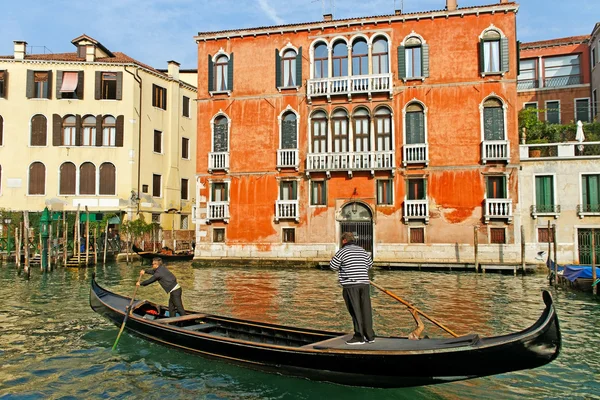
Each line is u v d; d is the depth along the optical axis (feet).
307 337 25.12
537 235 64.69
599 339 29.37
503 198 64.59
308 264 69.36
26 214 60.59
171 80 101.86
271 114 73.00
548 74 93.81
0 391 22.20
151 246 89.86
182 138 105.50
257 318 35.42
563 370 24.03
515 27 66.08
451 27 67.67
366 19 69.77
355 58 71.20
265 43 73.82
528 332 18.47
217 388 22.38
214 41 75.51
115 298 35.22
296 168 71.31
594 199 63.77
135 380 23.45
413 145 66.69
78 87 91.61
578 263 63.26
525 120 78.74
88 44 92.73
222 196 74.79
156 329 28.12
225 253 73.10
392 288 49.37
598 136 74.28
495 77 65.98
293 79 73.00
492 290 47.80
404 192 67.62
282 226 71.41
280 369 22.85
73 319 35.68
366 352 20.29
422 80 67.87
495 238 64.80
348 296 22.00
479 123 65.98
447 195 66.23
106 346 28.73
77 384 23.03
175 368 24.94
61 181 90.94
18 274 63.31
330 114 70.69
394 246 67.41
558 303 40.57
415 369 19.76
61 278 60.13
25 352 27.73
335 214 69.67
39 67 91.09
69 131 91.81
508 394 21.18
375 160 68.03
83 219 84.07
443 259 65.57
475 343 19.10
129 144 91.61
